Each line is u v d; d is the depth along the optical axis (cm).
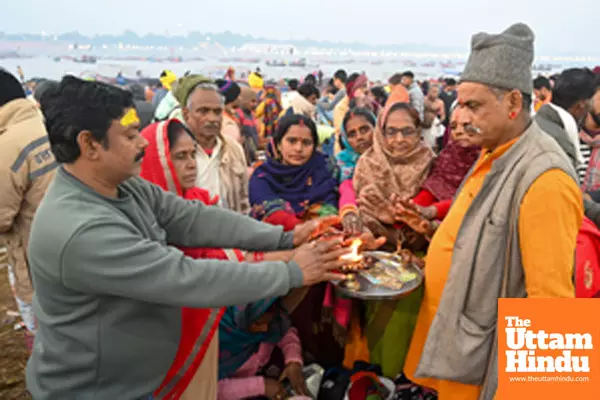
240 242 159
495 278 140
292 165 240
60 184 116
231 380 211
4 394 223
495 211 137
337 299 212
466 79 138
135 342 124
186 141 183
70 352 120
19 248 245
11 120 230
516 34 133
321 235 178
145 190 143
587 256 177
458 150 215
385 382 211
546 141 134
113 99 111
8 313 297
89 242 107
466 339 145
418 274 175
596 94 265
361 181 232
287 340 225
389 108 225
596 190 263
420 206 212
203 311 157
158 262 113
